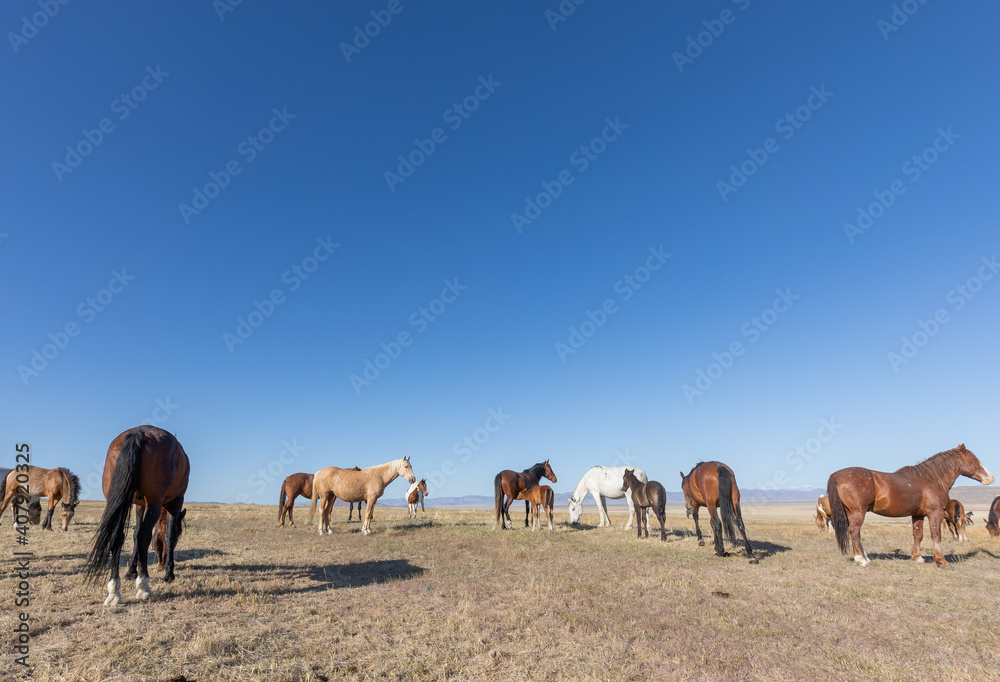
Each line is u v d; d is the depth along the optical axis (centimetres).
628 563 1143
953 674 502
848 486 1148
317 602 726
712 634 635
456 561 1153
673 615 715
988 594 843
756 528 2084
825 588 873
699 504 1319
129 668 458
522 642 587
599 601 788
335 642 565
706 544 1464
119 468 644
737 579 966
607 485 2058
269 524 1995
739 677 503
